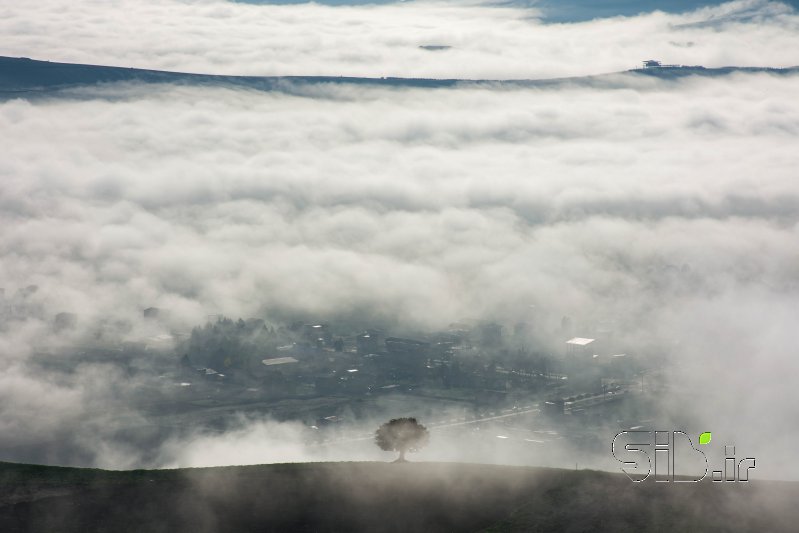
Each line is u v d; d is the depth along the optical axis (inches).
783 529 5910.4
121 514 6235.2
